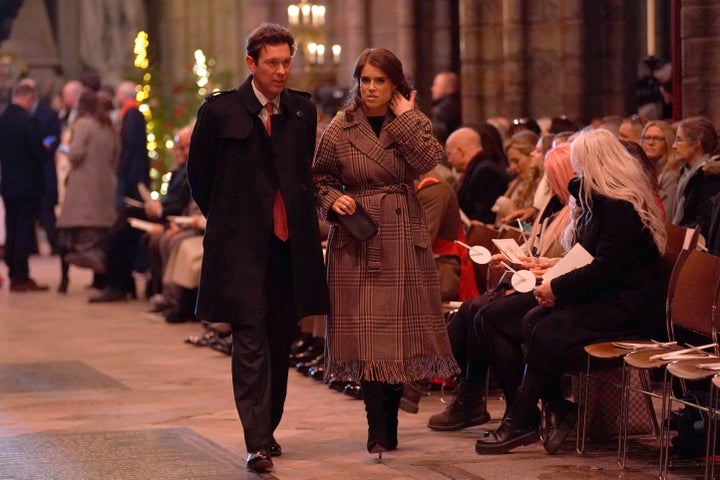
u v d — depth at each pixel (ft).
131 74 216.95
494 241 65.57
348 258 59.98
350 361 59.41
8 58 242.78
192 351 99.60
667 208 82.79
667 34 152.66
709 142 78.33
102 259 136.46
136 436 66.85
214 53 225.35
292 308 61.00
